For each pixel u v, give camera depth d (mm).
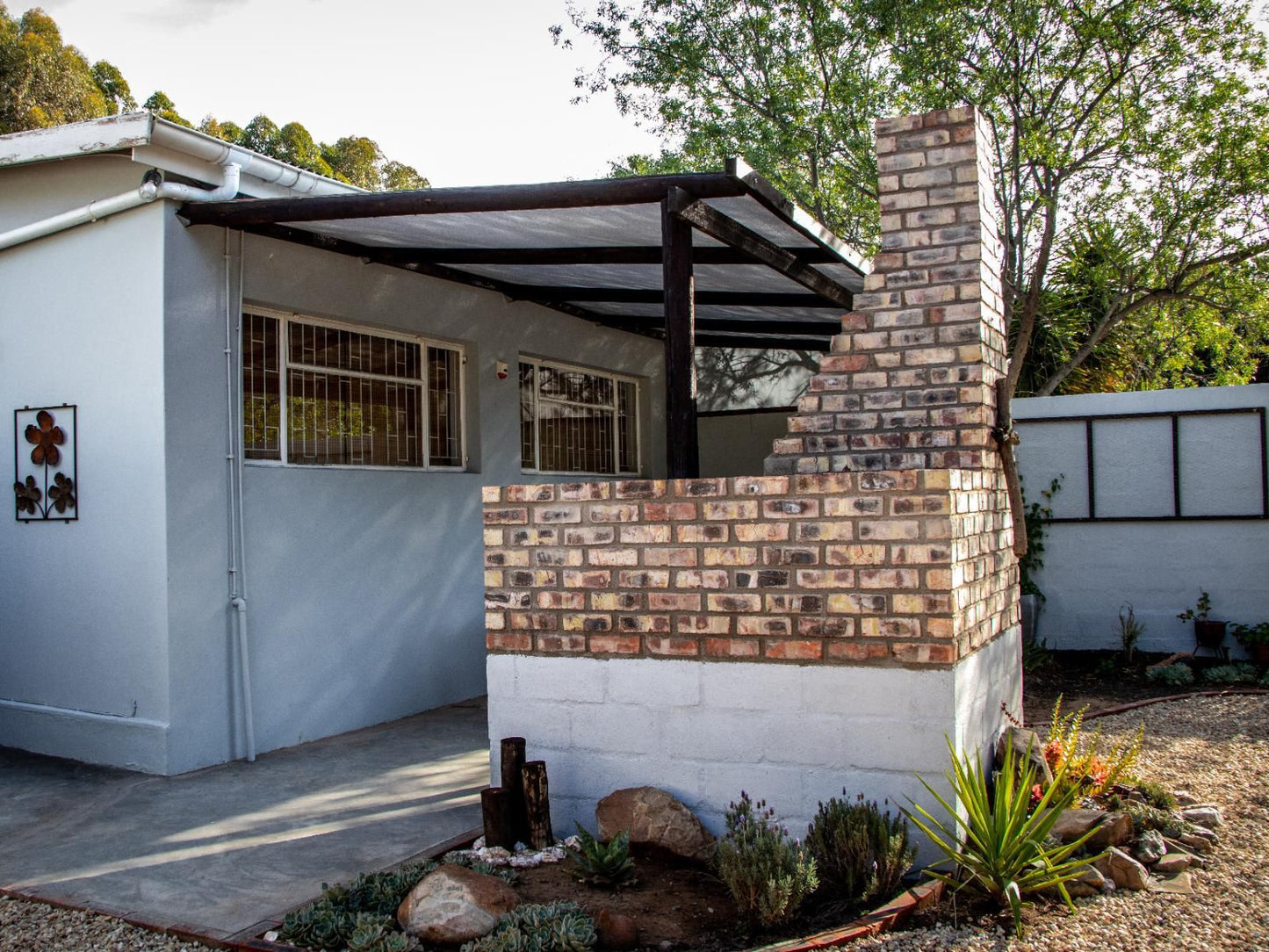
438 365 8789
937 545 4250
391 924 3830
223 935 3859
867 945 3590
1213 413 9898
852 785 4383
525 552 5027
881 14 14086
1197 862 4496
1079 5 12680
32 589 6984
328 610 7449
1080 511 10375
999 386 5312
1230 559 9875
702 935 3795
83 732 6648
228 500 6703
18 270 7102
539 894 4191
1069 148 13023
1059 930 3744
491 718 5098
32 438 6934
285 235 6848
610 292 9102
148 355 6371
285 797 5793
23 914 4207
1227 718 7488
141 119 6109
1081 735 7039
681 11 16516
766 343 11984
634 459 11625
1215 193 12703
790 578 4492
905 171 5227
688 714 4672
